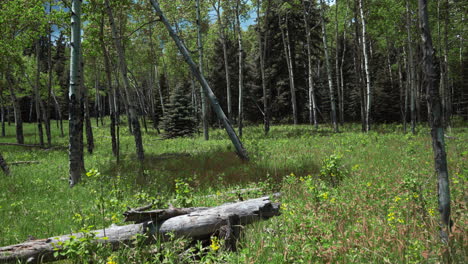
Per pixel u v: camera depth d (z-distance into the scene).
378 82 33.62
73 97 8.71
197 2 19.78
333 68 37.81
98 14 14.37
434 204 4.62
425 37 3.59
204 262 3.16
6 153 16.83
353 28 25.48
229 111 23.41
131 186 7.79
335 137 16.81
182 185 5.64
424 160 8.70
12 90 22.58
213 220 4.00
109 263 3.01
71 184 8.39
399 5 20.19
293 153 11.92
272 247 3.55
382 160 9.34
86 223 4.80
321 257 3.27
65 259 3.64
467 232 3.55
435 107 3.58
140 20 24.53
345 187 6.53
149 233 3.81
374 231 3.92
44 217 5.40
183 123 26.00
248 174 8.95
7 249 3.48
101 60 29.28
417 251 3.16
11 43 17.72
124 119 46.66
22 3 16.47
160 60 37.34
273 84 32.66
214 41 34.94
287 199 5.89
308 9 23.77
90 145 16.62
